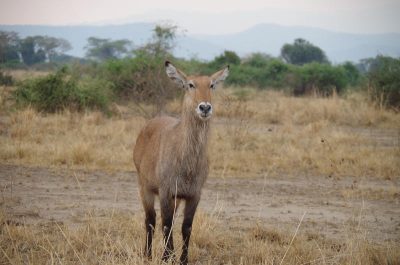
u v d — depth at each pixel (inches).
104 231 533.0
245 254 488.4
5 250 466.0
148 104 1428.4
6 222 542.9
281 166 885.2
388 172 855.7
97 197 675.4
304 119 1445.6
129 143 998.4
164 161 459.2
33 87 1390.3
